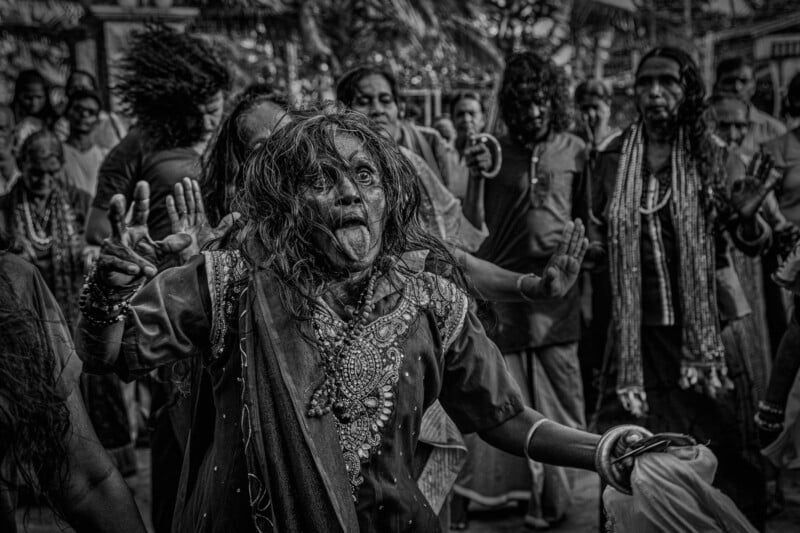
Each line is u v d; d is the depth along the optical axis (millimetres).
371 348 1983
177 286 1981
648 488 1938
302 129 2010
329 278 1998
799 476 5102
